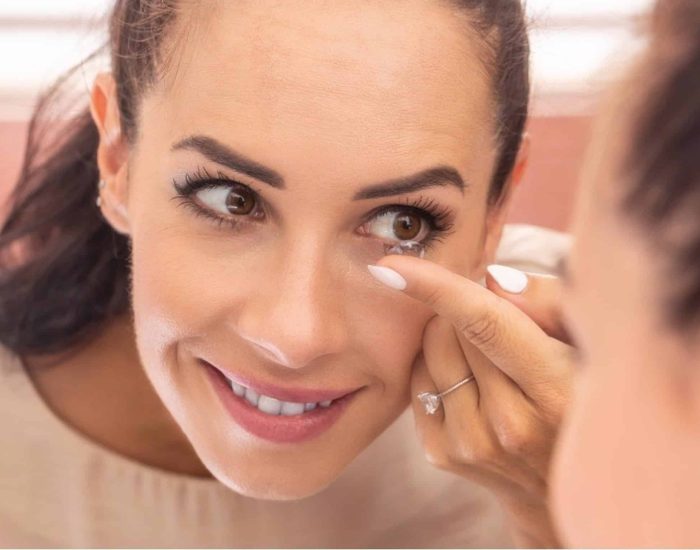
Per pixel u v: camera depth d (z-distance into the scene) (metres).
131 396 1.05
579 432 0.34
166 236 0.76
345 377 0.80
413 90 0.69
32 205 1.12
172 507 1.06
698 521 0.31
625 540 0.33
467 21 0.72
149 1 0.76
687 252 0.29
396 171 0.70
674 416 0.30
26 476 1.07
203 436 0.86
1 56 1.67
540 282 0.81
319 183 0.70
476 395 0.81
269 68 0.68
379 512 1.11
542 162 1.20
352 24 0.67
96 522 1.07
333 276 0.74
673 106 0.29
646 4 0.32
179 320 0.78
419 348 0.82
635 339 0.31
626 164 0.31
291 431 0.83
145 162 0.78
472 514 1.15
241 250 0.74
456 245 0.78
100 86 0.89
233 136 0.69
